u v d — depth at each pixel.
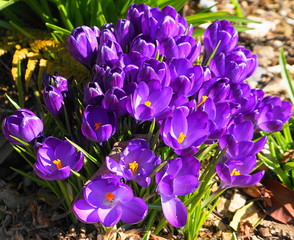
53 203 0.68
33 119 0.58
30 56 0.78
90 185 0.56
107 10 0.84
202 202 0.64
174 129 0.58
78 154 0.57
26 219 0.68
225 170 0.57
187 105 0.60
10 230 0.67
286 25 1.07
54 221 0.67
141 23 0.67
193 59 0.66
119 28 0.65
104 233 0.64
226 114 0.59
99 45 0.67
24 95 0.77
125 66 0.61
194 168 0.58
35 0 0.84
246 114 0.63
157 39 0.65
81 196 0.59
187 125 0.58
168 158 0.61
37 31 0.84
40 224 0.67
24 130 0.58
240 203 0.72
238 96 0.62
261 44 1.01
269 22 1.07
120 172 0.56
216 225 0.70
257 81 0.92
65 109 0.61
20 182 0.72
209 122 0.58
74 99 0.63
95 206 0.56
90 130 0.56
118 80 0.59
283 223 0.71
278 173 0.73
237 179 0.57
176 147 0.57
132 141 0.56
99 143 0.58
